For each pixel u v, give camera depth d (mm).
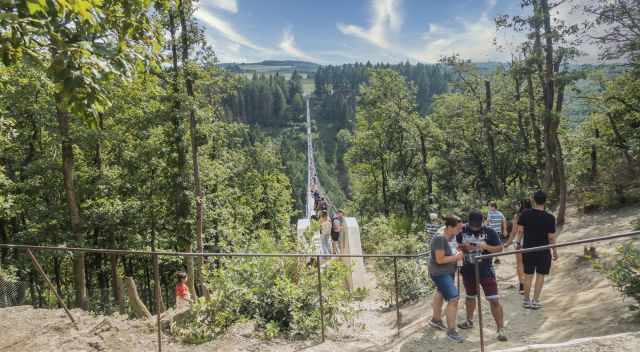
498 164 30766
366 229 19047
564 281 7691
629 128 22203
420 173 35438
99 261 21375
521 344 5223
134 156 19109
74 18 4191
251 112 182250
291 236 9445
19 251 13906
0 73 6105
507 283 8148
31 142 17875
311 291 7035
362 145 36312
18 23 3533
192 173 18797
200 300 6406
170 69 16891
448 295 5609
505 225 9758
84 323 5875
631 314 5355
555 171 20375
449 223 5527
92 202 17484
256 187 32469
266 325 6191
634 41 12977
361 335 6660
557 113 15211
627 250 5664
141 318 6395
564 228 14062
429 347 5504
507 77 23219
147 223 19672
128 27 4676
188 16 16391
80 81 3854
